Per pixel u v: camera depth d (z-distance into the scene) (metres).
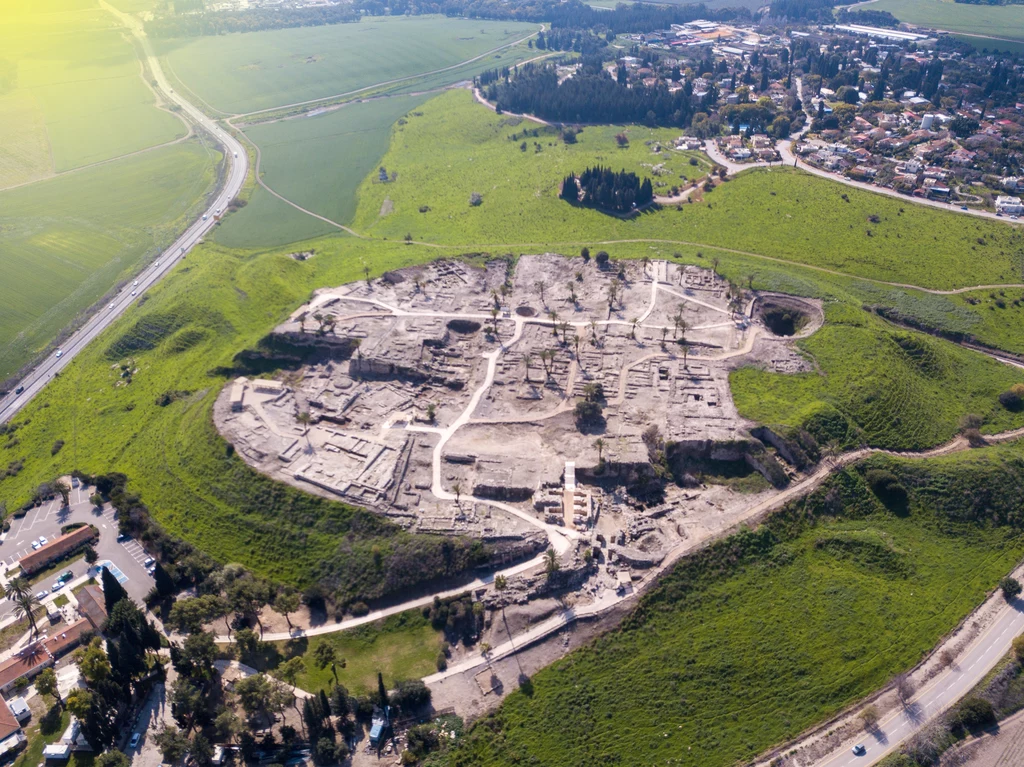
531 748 122.88
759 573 148.75
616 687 130.38
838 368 195.88
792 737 122.44
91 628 144.12
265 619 147.25
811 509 161.38
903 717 123.31
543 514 159.25
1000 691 125.00
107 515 172.38
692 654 134.62
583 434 179.12
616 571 148.00
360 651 140.50
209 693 132.75
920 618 140.12
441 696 130.88
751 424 176.50
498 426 182.38
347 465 170.38
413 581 148.50
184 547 159.62
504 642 138.50
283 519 160.38
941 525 160.38
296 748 125.06
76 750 125.25
